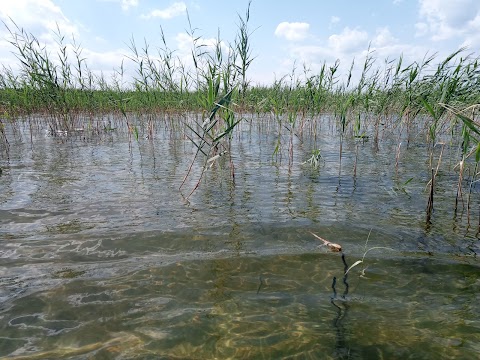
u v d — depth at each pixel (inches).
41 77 292.5
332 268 93.1
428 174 190.4
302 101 292.8
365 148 275.0
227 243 107.5
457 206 139.3
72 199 146.7
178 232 114.7
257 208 138.3
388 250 102.3
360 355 61.5
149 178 182.9
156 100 321.4
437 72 205.9
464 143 122.0
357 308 75.7
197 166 212.1
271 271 91.7
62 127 374.0
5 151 253.3
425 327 69.0
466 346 63.4
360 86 288.8
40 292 80.4
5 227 116.7
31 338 65.4
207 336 66.7
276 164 218.8
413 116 277.7
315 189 164.2
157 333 67.5
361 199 149.4
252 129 398.6
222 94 180.2
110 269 91.6
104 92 399.2
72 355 61.2
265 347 63.7
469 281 85.5
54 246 103.7
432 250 102.0
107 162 220.1
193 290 82.8
